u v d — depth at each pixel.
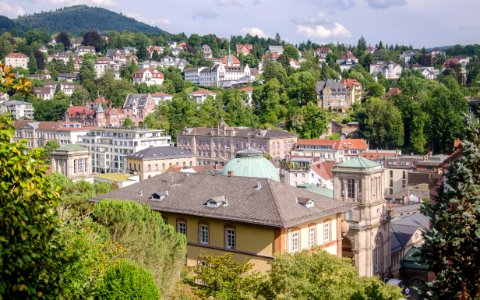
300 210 74.12
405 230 135.62
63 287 26.52
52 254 26.19
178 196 80.38
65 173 140.50
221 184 79.94
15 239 23.67
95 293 39.38
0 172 24.08
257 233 71.62
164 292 58.19
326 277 52.00
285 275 52.34
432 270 42.44
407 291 98.38
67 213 66.50
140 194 83.31
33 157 25.64
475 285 40.00
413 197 172.00
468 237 39.88
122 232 58.47
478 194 39.69
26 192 24.42
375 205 117.50
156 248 57.75
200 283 71.94
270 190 75.62
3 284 22.92
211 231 75.56
